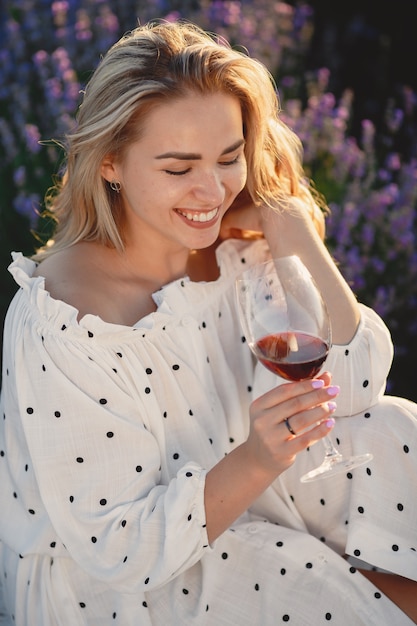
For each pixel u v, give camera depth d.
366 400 2.51
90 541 2.31
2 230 4.28
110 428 2.32
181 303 2.52
